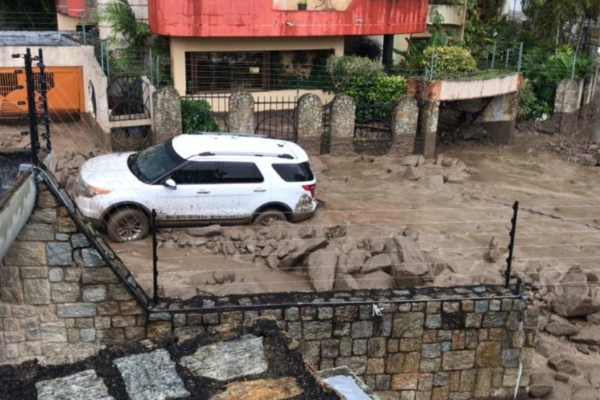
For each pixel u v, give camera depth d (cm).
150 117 1917
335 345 765
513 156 2314
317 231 1324
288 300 761
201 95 2222
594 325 1105
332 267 1103
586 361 1026
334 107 2078
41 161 714
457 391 810
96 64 1912
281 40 2303
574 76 2675
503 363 811
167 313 732
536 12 2877
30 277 706
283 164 1373
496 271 1237
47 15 2861
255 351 394
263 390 355
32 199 677
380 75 2294
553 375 959
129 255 1200
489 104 2455
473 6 2853
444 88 2169
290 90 2369
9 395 347
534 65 2694
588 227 1622
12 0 2850
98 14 2241
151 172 1301
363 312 759
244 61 2297
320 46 2377
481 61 2688
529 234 1530
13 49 1948
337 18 2291
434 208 1662
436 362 794
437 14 2692
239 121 2011
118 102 1936
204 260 1205
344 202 1655
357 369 779
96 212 1243
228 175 1327
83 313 724
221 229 1292
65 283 715
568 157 2336
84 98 2075
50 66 2022
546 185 1998
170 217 1297
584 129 2725
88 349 397
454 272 1214
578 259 1398
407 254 1182
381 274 1116
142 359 383
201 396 348
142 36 2202
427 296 783
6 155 764
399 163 2083
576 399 909
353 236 1363
